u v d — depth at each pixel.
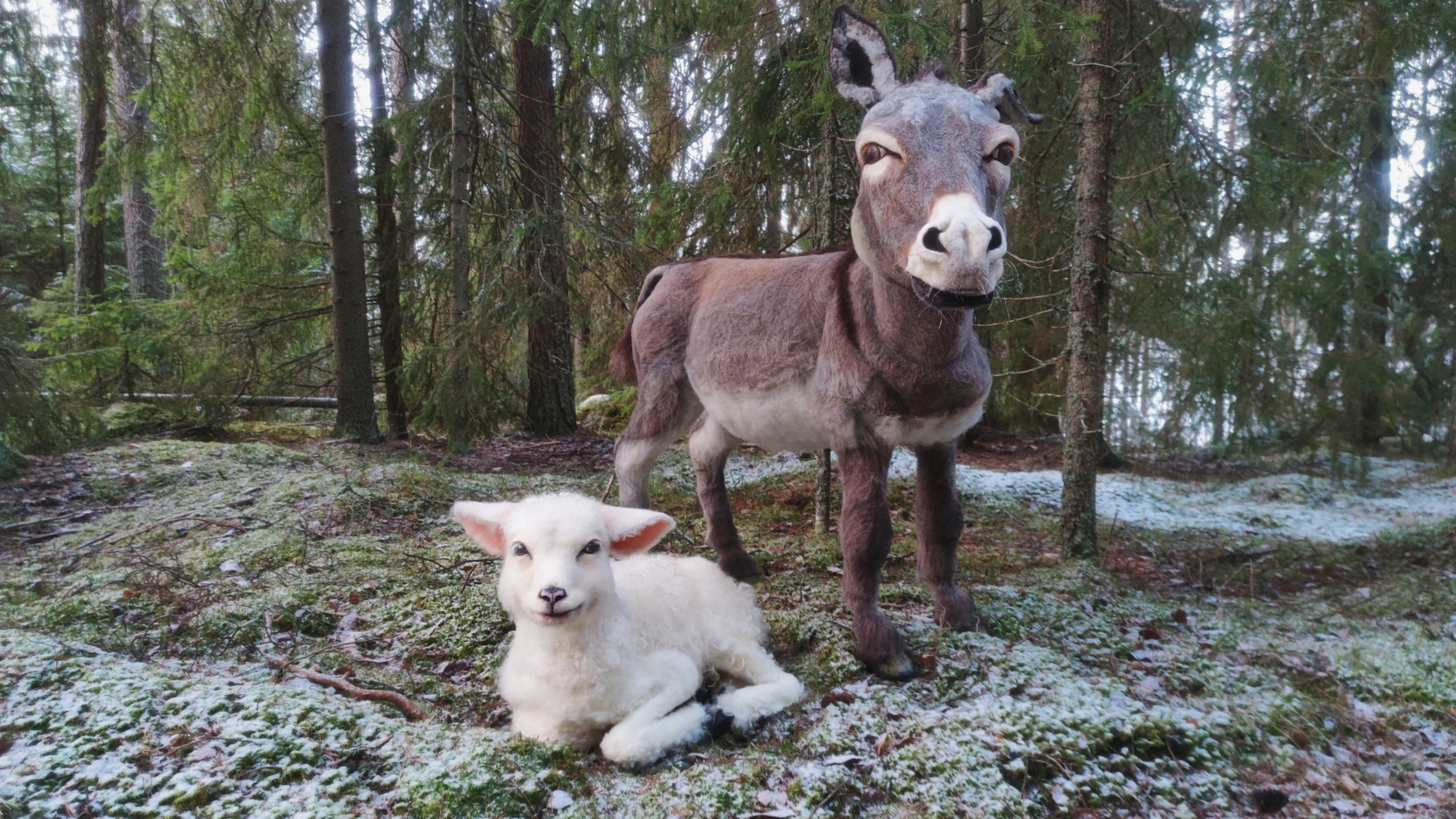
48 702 2.41
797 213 7.45
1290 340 6.23
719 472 4.00
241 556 4.25
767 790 2.19
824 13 4.73
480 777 2.12
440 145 8.47
